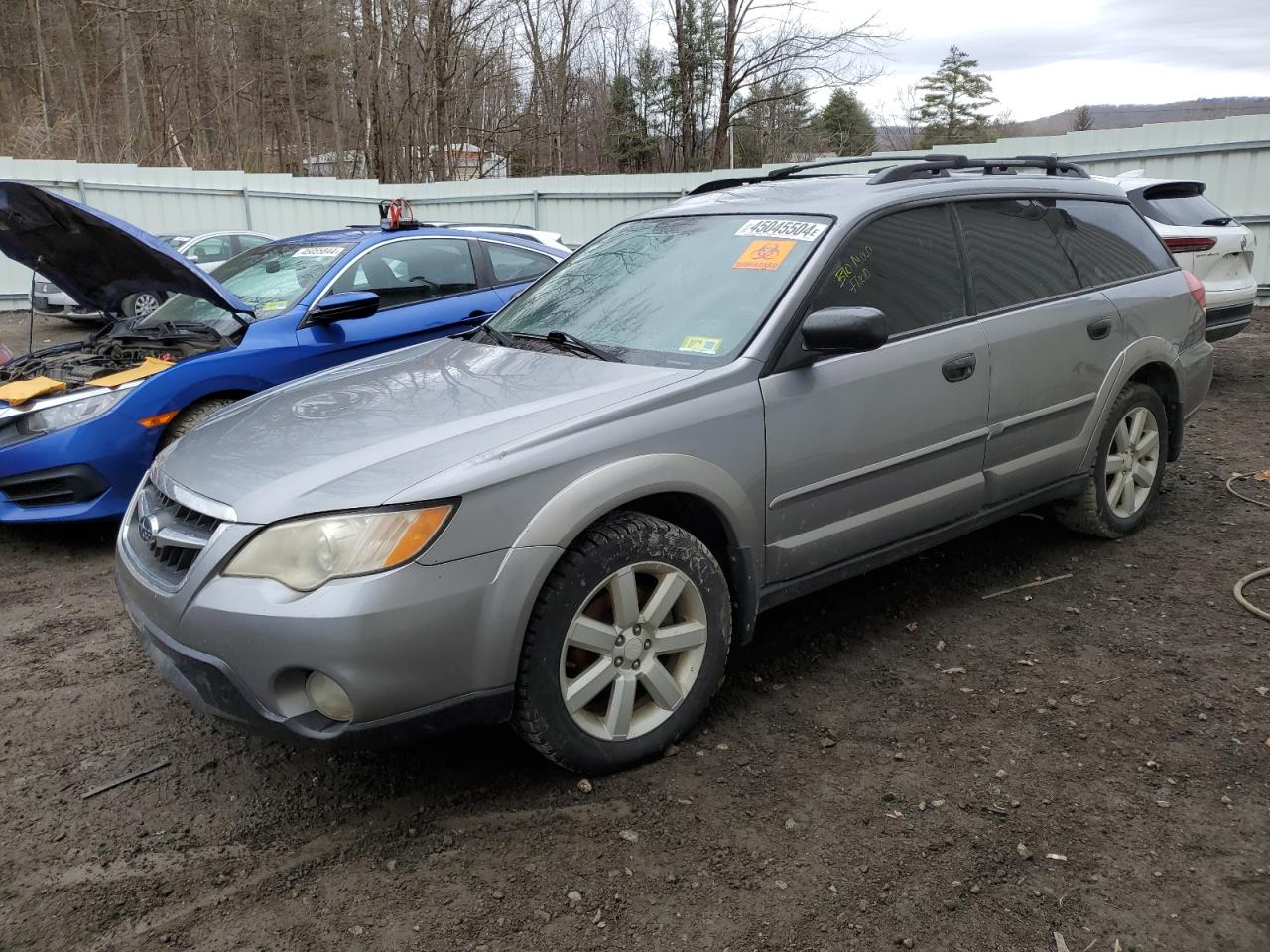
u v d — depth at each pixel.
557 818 2.71
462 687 2.59
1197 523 4.96
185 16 28.12
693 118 26.59
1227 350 10.13
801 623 3.94
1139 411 4.59
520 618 2.62
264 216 17.42
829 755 2.99
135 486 4.99
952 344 3.64
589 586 2.75
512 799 2.81
